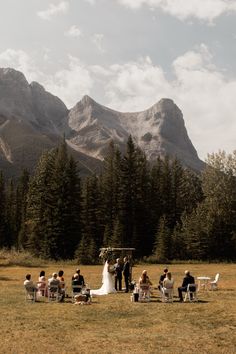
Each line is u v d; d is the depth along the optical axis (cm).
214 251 8044
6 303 2338
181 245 7962
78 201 8238
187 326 1753
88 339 1530
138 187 8900
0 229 10606
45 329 1692
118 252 3538
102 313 2044
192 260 7806
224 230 8144
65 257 7794
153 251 8031
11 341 1494
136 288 2447
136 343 1479
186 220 8381
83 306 2247
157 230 8350
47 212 7906
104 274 2880
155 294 2745
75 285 2445
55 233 7775
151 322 1834
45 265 6000
